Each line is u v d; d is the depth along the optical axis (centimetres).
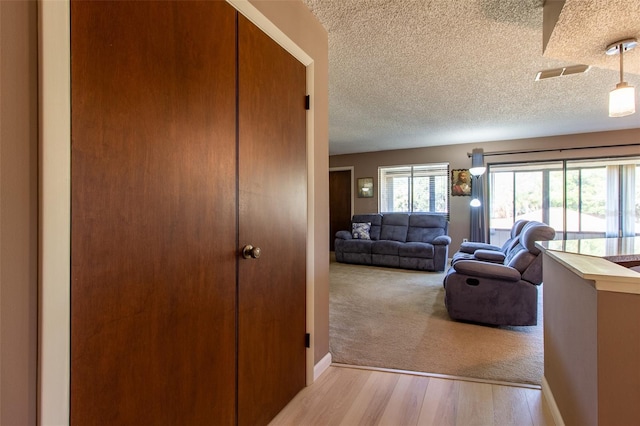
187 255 115
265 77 158
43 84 75
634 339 102
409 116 451
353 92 357
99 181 87
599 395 106
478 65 289
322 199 216
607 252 151
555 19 177
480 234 622
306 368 195
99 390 88
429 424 158
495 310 284
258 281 154
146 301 101
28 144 74
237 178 140
